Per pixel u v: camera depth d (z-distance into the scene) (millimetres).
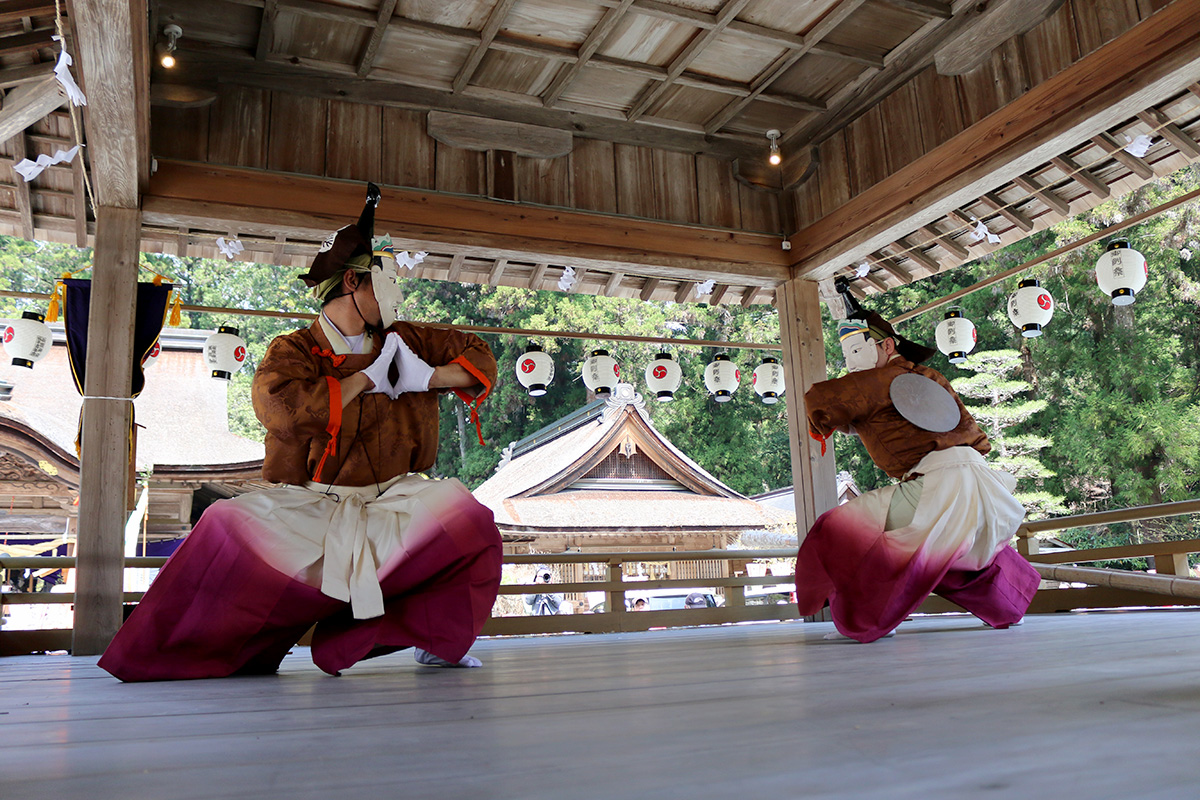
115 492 4395
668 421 21875
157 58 4969
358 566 2402
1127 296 5375
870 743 912
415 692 1798
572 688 1752
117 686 2170
